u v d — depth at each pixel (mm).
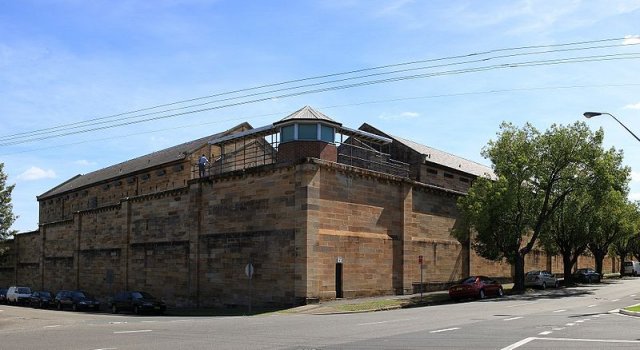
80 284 55438
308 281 33250
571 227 51844
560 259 68312
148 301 36469
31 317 32156
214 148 53406
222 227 38844
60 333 18953
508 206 40844
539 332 16688
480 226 41156
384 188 39938
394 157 48625
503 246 43281
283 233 34812
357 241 36938
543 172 42250
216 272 38812
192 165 51469
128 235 48781
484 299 36250
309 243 33562
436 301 35406
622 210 57188
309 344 14430
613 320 20812
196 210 40812
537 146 42656
